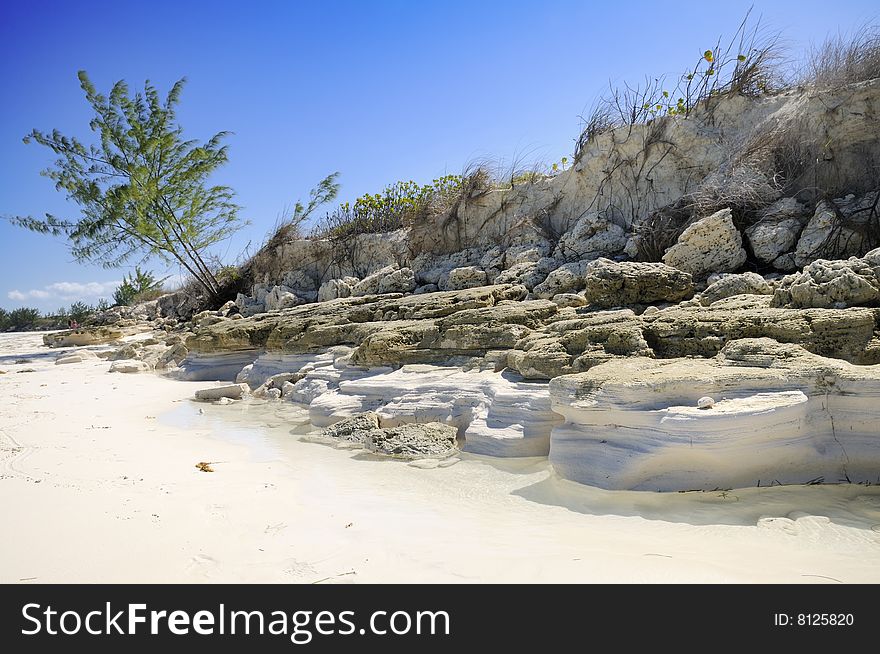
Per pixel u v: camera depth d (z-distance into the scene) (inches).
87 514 177.8
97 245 904.3
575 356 285.6
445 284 612.4
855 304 257.1
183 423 352.8
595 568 145.3
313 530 174.7
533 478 229.9
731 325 257.8
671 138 543.8
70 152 885.8
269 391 435.5
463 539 169.0
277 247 914.1
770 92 526.6
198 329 629.0
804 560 148.9
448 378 322.0
